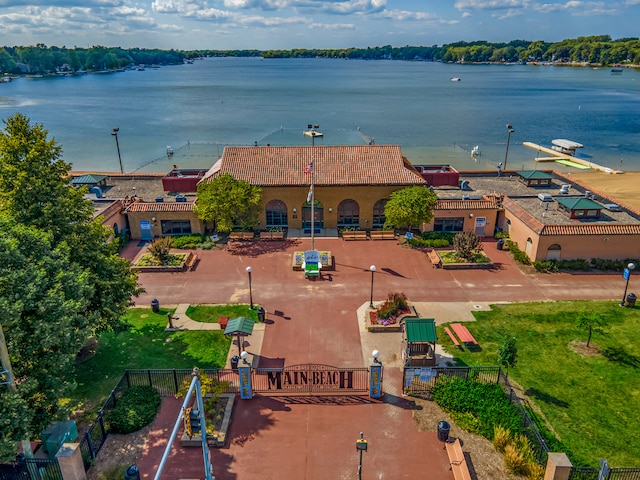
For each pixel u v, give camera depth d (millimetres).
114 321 26547
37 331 19375
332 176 45844
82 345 21688
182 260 40250
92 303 25906
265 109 153375
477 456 21375
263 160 47281
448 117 135250
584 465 20750
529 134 109688
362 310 33406
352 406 24516
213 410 23859
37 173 25875
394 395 25297
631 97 180000
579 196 47125
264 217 46938
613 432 22703
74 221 27609
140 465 20984
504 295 35438
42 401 20391
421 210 42125
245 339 30125
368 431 22938
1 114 142750
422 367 25984
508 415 22938
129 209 44688
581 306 33719
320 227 47562
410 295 35375
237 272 39062
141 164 84000
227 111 149375
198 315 32781
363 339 30109
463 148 94875
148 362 27828
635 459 21234
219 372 26375
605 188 65938
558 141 92125
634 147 94938
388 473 20688
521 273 38781
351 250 42906
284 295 35469
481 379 25859
